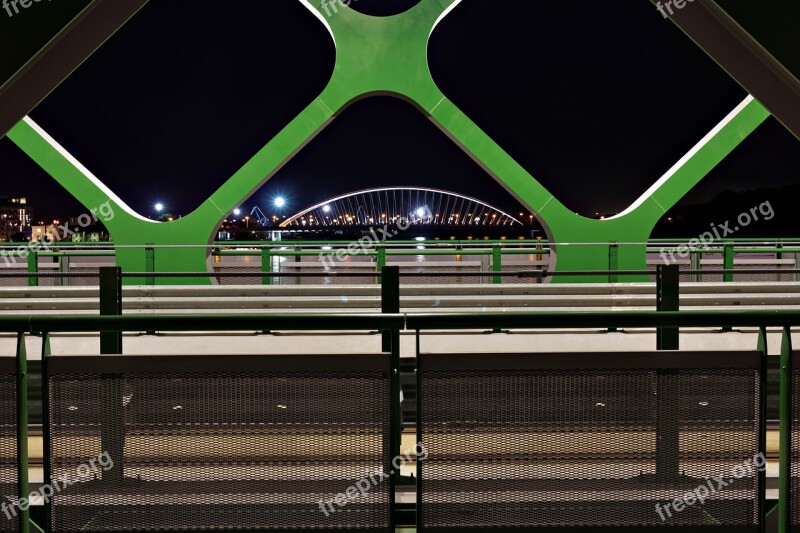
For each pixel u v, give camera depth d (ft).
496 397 10.25
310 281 44.14
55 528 10.12
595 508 10.31
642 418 10.27
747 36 10.24
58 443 10.09
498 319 9.93
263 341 23.68
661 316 9.87
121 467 10.19
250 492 10.27
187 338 23.91
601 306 31.63
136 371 10.11
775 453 16.34
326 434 10.26
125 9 11.62
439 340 22.95
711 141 41.34
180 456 10.23
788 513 10.21
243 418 10.23
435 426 10.24
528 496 10.31
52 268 46.98
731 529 10.32
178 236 42.09
